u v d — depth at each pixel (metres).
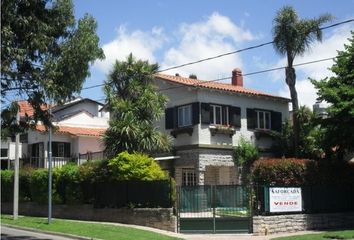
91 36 16.73
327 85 26.39
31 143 41.31
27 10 15.45
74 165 29.70
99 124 44.19
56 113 43.56
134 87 28.20
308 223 24.39
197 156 31.55
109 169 26.61
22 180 32.66
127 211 25.34
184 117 32.91
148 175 25.45
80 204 28.16
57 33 16.48
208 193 23.22
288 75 33.16
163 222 23.56
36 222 25.59
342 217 25.80
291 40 32.62
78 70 16.64
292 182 25.98
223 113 33.41
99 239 19.75
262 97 35.41
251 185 23.25
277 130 36.34
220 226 22.86
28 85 16.47
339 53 26.78
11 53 14.84
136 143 27.36
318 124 27.19
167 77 34.56
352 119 25.25
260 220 22.64
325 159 28.41
